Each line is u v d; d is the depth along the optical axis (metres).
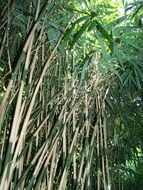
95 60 1.70
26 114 1.33
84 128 1.70
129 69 1.93
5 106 1.30
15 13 1.62
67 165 1.46
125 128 2.14
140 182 2.21
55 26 1.51
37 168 1.35
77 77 1.76
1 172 1.21
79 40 1.62
